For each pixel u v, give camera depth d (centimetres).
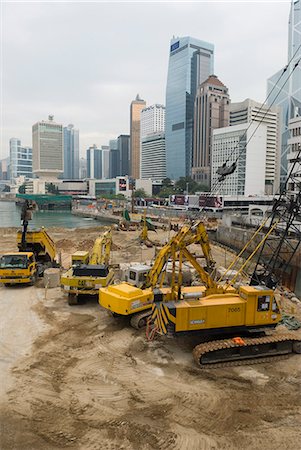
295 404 1141
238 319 1475
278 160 17612
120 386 1225
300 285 3544
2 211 16462
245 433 993
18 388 1199
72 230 7731
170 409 1098
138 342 1577
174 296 1538
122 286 1812
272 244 3962
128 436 970
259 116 16312
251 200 12394
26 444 934
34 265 2584
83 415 1061
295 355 1501
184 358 1446
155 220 9294
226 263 3856
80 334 1669
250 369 1378
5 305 2084
